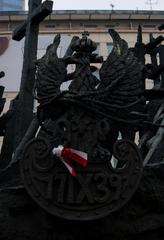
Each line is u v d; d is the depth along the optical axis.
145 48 8.30
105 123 5.68
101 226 5.46
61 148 5.39
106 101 5.81
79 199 5.30
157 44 8.37
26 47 7.55
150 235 5.62
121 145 5.52
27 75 7.35
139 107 6.26
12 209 5.57
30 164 5.49
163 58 7.89
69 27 22.20
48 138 5.75
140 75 5.93
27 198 5.60
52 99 5.75
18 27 8.21
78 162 5.41
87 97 5.77
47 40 20.70
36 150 5.54
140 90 5.89
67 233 5.43
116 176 5.38
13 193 5.67
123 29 22.38
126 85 5.86
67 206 5.32
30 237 5.46
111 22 22.53
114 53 6.02
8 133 7.28
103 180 5.38
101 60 6.42
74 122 5.73
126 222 5.56
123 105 5.79
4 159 7.14
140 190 5.68
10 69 21.17
